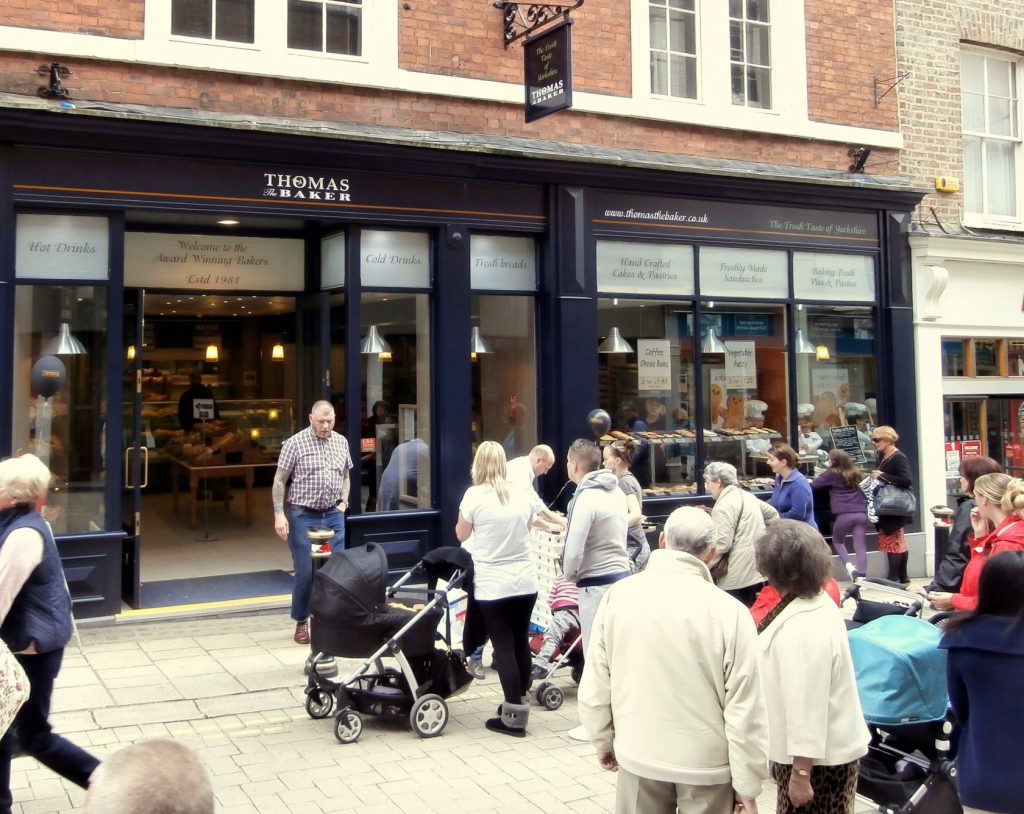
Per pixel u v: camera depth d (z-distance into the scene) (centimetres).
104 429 851
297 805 513
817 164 1180
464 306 985
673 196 1085
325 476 813
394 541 959
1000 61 1334
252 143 870
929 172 1246
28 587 452
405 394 981
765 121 1145
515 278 1030
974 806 426
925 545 1212
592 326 1041
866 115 1209
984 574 428
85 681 708
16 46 805
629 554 776
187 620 877
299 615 809
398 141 917
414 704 615
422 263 983
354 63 942
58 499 841
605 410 1057
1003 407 1326
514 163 983
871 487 1131
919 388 1227
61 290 843
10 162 805
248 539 1195
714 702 351
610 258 1065
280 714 655
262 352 1478
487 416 1022
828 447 1189
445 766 571
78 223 842
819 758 374
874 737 493
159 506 1411
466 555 650
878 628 493
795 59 1165
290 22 923
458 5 986
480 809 512
